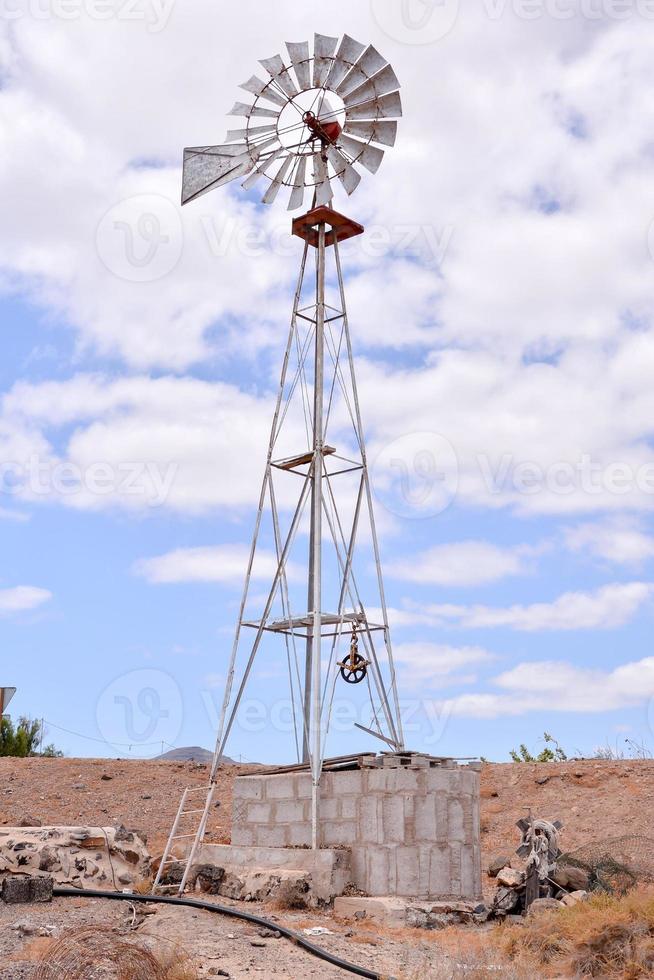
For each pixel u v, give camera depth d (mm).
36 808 24312
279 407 20953
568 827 24234
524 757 32594
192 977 11055
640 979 12117
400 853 16438
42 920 13391
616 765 26656
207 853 18297
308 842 17422
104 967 11102
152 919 13992
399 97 21031
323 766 18016
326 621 19594
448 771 17312
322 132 21094
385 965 12469
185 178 21156
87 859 16297
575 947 13031
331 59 21062
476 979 11750
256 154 21312
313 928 14164
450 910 15742
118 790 26281
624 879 17297
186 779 27516
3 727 33594
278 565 20172
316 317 21031
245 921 14133
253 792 18391
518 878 16391
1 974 10930
